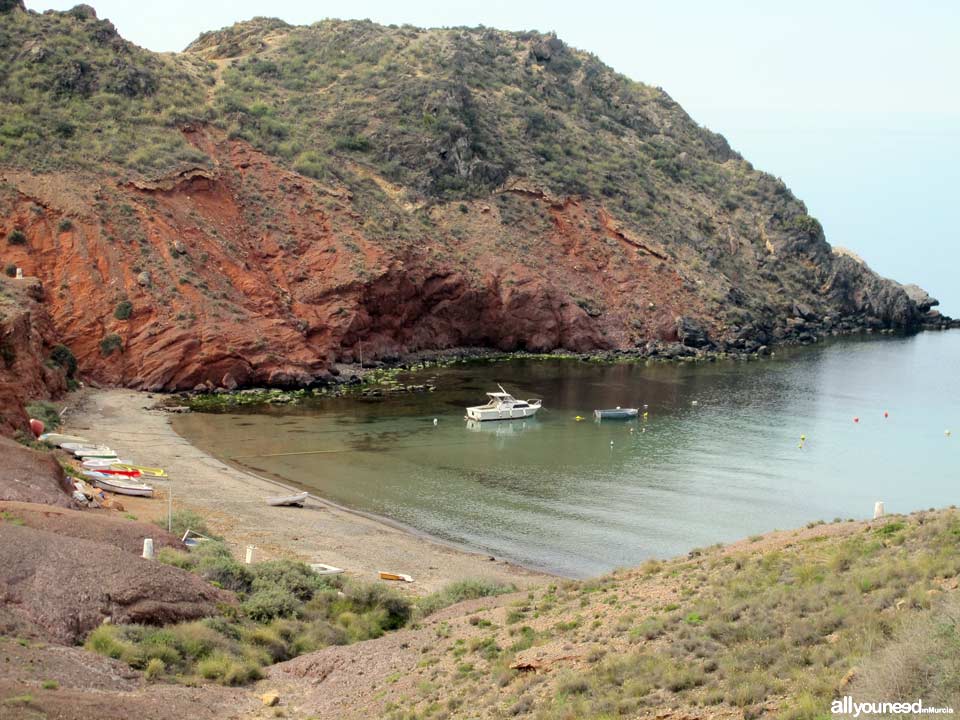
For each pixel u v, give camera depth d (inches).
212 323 3617.1
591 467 2699.3
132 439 2758.4
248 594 1366.9
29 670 952.3
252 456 2689.5
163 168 4111.7
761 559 1122.7
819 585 971.3
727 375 4402.1
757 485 2546.8
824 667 797.9
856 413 3629.4
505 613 1181.7
